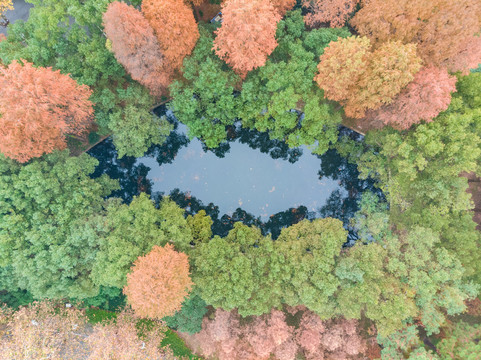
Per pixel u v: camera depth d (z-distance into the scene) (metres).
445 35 22.39
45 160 25.89
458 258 24.52
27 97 20.47
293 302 24.47
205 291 23.80
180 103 26.56
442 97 21.81
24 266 23.73
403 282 24.66
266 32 21.89
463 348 24.27
